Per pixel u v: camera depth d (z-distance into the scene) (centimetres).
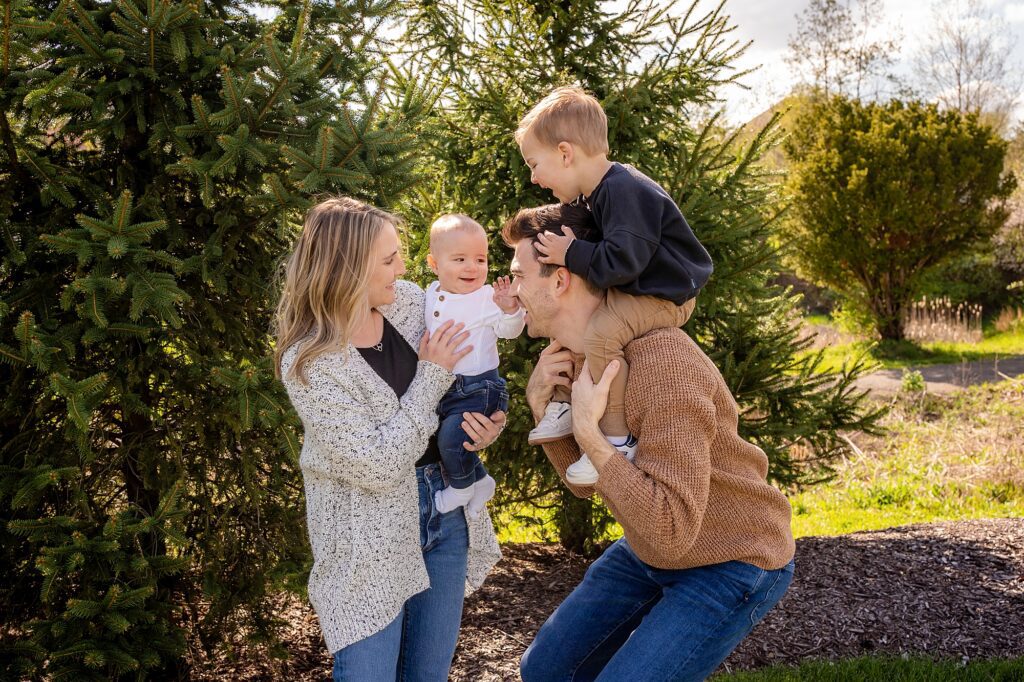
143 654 263
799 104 1753
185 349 303
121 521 259
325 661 354
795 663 346
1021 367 1212
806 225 1561
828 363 1323
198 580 331
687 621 179
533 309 194
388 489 195
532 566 478
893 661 339
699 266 188
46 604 269
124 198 252
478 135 457
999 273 1908
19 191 287
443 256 216
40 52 263
